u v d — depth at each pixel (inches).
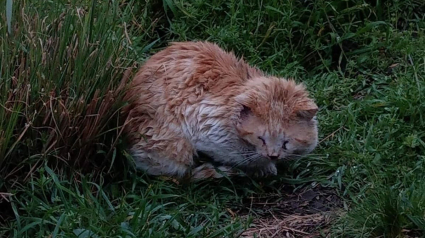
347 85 79.4
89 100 68.3
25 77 66.8
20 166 67.2
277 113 69.3
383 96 77.3
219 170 70.9
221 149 70.4
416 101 74.4
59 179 67.9
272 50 82.8
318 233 66.4
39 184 65.9
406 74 78.5
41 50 66.9
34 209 65.7
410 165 70.7
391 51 82.1
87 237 62.7
